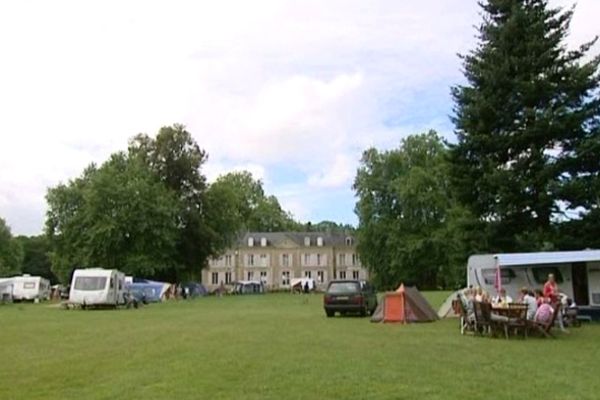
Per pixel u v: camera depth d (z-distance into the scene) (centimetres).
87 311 3791
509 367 1243
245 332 2062
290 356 1411
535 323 1878
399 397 940
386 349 1556
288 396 953
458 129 2884
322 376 1127
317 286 11712
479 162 2852
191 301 5581
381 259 7325
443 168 2948
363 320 2705
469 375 1139
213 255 7519
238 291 9738
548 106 2800
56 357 1459
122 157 7219
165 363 1313
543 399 923
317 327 2289
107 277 4144
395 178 7375
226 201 7538
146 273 6581
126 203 6606
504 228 2814
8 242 11069
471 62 2872
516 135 2783
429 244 6806
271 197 13750
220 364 1281
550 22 2825
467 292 2206
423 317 2580
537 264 2478
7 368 1285
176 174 7312
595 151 2717
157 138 7312
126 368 1258
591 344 1697
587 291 2597
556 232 2772
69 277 7006
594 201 2741
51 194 7275
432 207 6975
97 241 6488
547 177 2727
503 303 1988
